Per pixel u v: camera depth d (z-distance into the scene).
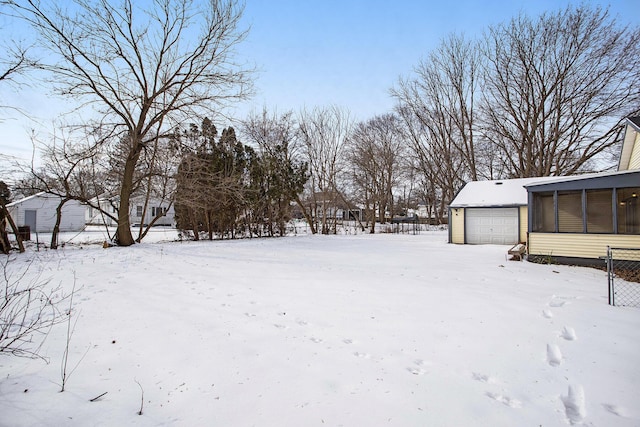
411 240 18.25
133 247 11.10
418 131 31.44
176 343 3.49
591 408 2.47
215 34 11.63
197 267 7.93
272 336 3.75
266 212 18.14
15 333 3.62
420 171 33.50
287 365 3.06
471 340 3.68
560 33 22.73
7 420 2.18
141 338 3.60
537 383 2.81
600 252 9.26
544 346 3.54
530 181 17.81
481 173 32.38
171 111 11.68
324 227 22.36
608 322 4.25
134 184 12.17
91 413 2.29
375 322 4.25
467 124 28.98
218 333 3.80
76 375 2.80
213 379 2.79
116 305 4.75
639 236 8.88
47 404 2.38
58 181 11.12
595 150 22.47
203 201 13.76
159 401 2.46
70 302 4.81
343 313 4.59
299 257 10.12
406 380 2.83
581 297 5.57
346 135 24.17
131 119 11.28
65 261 8.06
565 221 10.42
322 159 23.22
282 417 2.30
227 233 16.58
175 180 12.40
